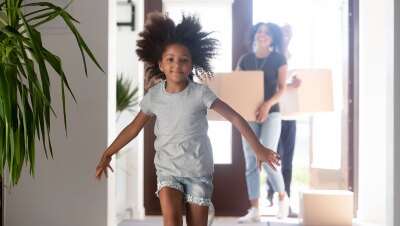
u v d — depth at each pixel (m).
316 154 4.98
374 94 4.60
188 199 2.46
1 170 2.31
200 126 2.46
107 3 3.52
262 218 4.85
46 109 2.36
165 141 2.46
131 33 4.91
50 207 3.58
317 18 5.11
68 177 3.56
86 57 3.53
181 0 5.02
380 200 4.58
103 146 3.54
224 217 5.00
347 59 4.84
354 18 4.80
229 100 4.36
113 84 3.73
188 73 2.46
